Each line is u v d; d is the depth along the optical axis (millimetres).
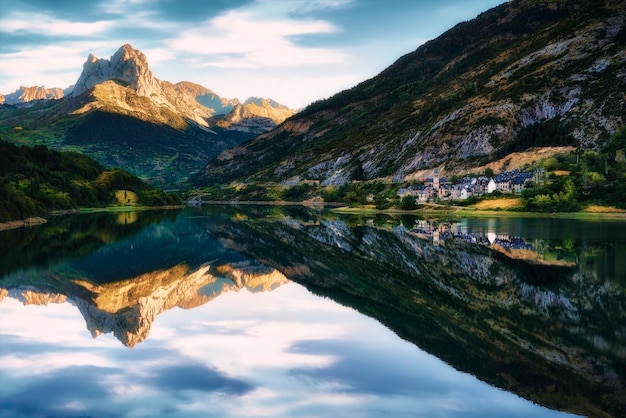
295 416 29625
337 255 93812
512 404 30391
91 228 151875
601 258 74562
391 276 70750
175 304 57688
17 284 68812
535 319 46562
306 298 59531
